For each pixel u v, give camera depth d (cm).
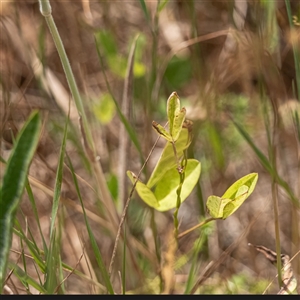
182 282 111
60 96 121
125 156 111
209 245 117
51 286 92
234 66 117
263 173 129
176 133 89
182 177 91
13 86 128
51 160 122
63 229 111
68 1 132
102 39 116
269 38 108
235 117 125
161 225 122
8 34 128
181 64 130
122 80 129
